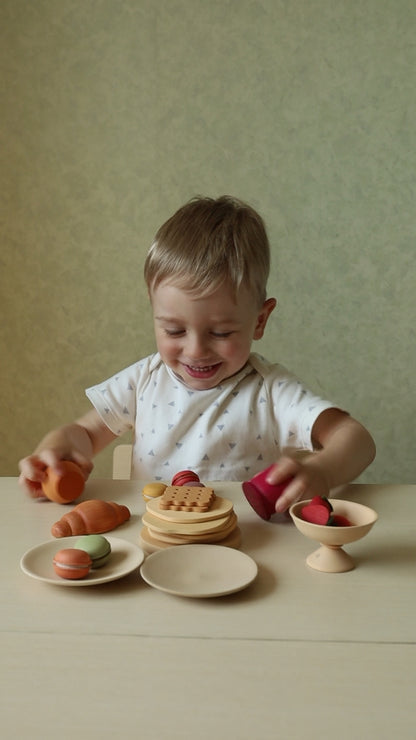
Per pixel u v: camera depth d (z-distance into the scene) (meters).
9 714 0.43
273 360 1.94
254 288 1.03
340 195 1.88
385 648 0.51
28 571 0.62
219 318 0.99
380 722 0.43
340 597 0.59
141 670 0.48
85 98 1.88
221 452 1.12
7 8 1.86
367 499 0.85
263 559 0.68
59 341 1.96
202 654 0.50
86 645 0.52
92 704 0.44
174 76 1.86
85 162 1.89
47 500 0.85
